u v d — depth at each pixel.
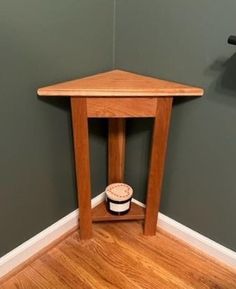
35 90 0.97
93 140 1.29
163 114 1.02
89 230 1.29
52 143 1.11
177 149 1.16
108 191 1.31
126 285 1.13
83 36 1.04
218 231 1.18
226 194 1.09
